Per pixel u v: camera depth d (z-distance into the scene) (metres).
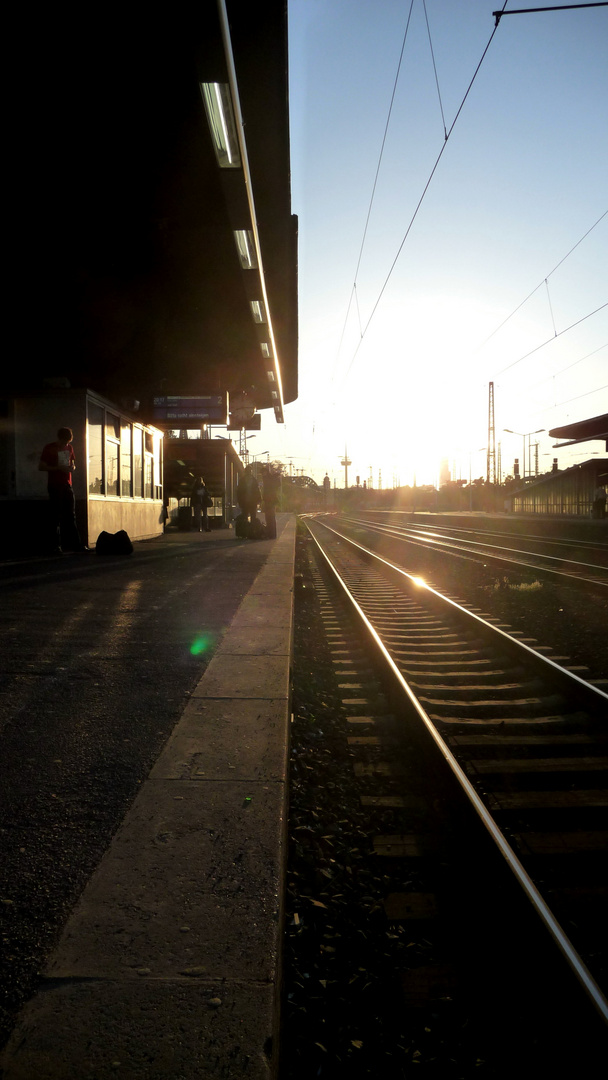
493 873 2.97
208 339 14.44
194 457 28.06
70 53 6.08
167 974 1.71
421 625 9.51
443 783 3.88
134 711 3.81
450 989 2.36
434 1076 2.01
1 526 12.56
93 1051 1.47
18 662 4.85
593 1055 1.99
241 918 1.94
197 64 5.70
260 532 19.08
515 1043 2.12
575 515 47.84
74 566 10.72
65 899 2.06
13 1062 1.44
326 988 2.32
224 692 4.16
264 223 10.30
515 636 8.51
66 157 7.74
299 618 9.84
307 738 4.79
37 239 9.74
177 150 7.58
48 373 14.70
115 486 15.22
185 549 14.81
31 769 3.03
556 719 5.20
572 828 3.58
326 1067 2.00
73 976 1.70
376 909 2.80
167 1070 1.42
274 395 21.03
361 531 39.88
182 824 2.50
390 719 5.27
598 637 8.22
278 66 6.81
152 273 10.95
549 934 2.39
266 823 2.51
